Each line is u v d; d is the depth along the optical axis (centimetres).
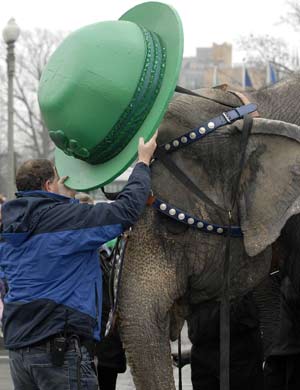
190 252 461
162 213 457
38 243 482
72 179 485
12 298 491
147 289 450
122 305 452
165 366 448
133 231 461
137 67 444
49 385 479
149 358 446
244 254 471
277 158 459
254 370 621
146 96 444
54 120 455
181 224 458
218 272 466
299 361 587
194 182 463
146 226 459
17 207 495
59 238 479
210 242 462
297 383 591
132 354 449
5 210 498
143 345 446
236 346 617
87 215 478
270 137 460
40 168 517
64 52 454
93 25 458
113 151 455
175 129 466
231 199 464
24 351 484
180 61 441
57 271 482
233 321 609
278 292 593
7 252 496
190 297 473
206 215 461
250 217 459
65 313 478
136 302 449
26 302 483
